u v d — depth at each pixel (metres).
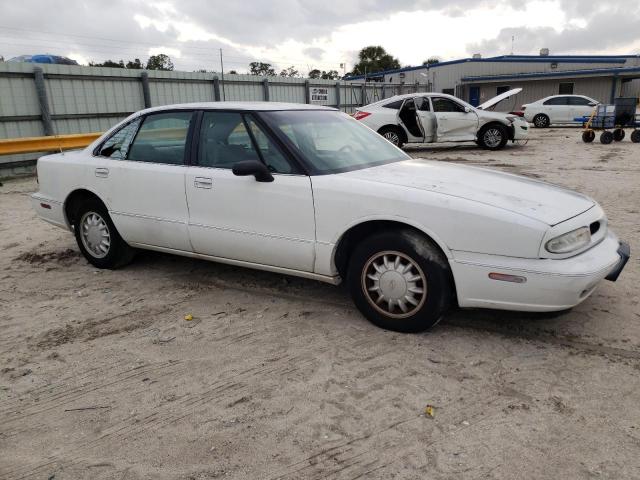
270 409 2.81
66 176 5.05
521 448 2.46
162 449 2.52
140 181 4.53
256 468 2.38
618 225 6.32
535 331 3.61
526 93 38.19
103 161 4.83
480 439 2.53
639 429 2.57
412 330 3.54
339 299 4.25
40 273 5.11
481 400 2.84
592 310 3.91
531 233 3.09
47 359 3.41
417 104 14.58
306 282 4.65
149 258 5.45
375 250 3.53
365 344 3.48
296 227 3.78
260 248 3.99
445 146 17.25
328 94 25.44
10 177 12.13
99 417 2.79
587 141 17.33
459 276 3.28
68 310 4.20
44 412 2.84
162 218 4.46
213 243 4.23
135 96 16.00
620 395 2.85
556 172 10.70
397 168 4.05
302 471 2.35
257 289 4.53
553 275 3.07
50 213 5.29
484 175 3.99
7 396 3.00
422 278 3.41
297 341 3.56
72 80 14.09
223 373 3.18
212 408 2.83
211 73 18.58
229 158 4.14
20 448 2.56
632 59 35.94
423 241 3.38
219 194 4.09
